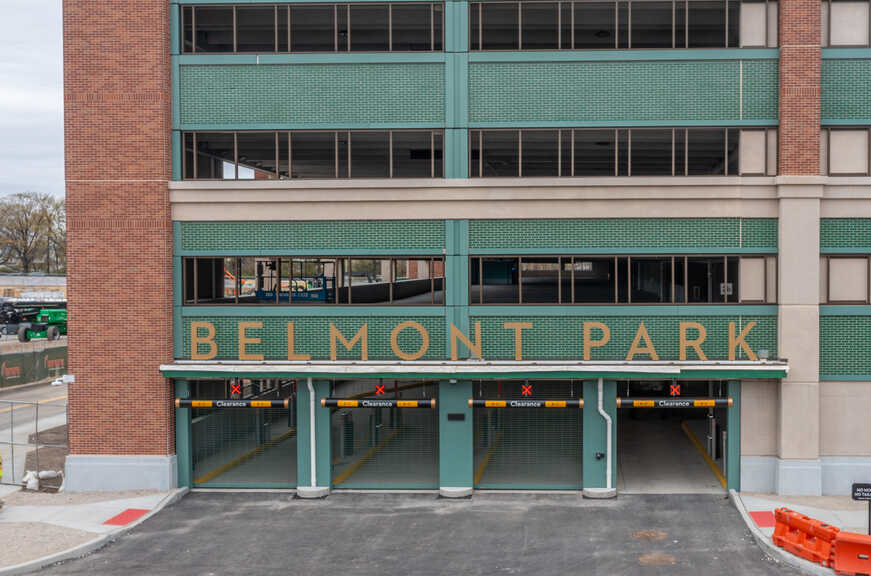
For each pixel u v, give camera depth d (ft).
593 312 67.56
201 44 70.13
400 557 53.16
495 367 66.13
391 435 70.18
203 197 69.10
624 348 67.62
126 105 68.23
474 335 68.39
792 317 65.87
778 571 49.88
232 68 69.15
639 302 67.67
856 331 66.85
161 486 68.74
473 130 68.39
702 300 67.51
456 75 68.08
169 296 69.15
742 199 66.85
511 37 68.49
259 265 71.00
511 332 68.13
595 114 67.46
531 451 69.15
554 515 62.28
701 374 66.28
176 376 68.69
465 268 68.13
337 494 69.51
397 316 68.74
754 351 67.05
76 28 68.18
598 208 67.46
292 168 69.67
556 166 68.13
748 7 66.85
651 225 67.41
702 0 67.00
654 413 103.76
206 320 69.92
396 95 68.49
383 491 69.97
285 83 69.05
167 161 68.90
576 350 67.82
